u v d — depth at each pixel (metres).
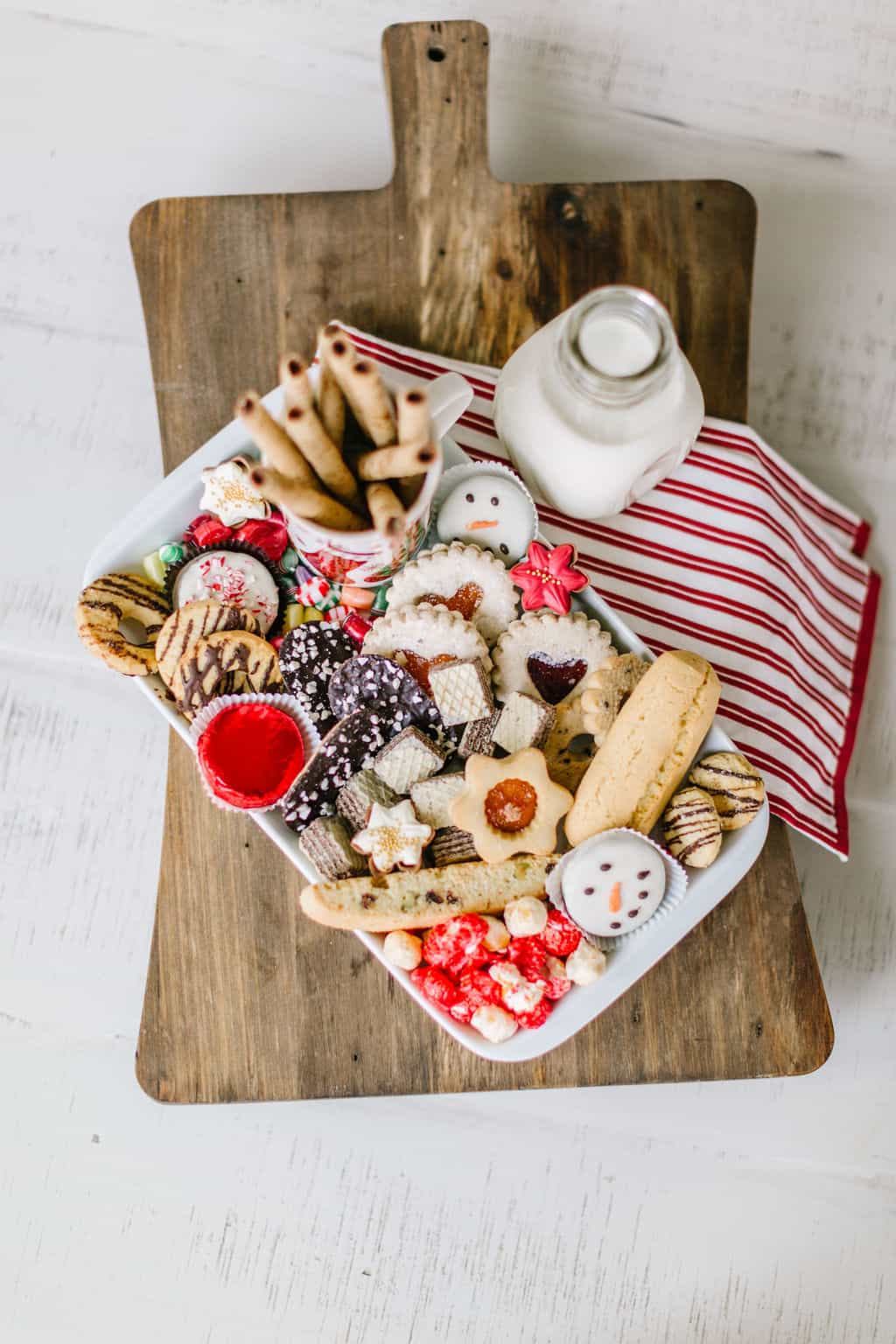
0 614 1.14
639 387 0.92
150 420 1.15
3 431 1.15
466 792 0.96
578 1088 1.12
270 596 1.00
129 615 0.99
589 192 1.06
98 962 1.13
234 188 1.16
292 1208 1.11
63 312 1.16
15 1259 1.11
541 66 1.16
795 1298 1.11
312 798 0.97
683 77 1.16
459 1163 1.12
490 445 1.03
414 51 1.05
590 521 1.04
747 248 1.06
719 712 1.04
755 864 1.03
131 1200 1.12
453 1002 0.96
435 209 1.05
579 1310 1.11
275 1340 1.11
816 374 1.16
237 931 1.02
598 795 0.96
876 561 1.14
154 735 1.13
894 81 1.16
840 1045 1.12
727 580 1.04
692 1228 1.11
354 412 0.89
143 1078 1.02
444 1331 1.11
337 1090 1.02
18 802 1.13
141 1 1.16
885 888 1.12
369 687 0.97
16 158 1.16
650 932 0.97
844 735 1.07
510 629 0.98
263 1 1.16
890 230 1.16
